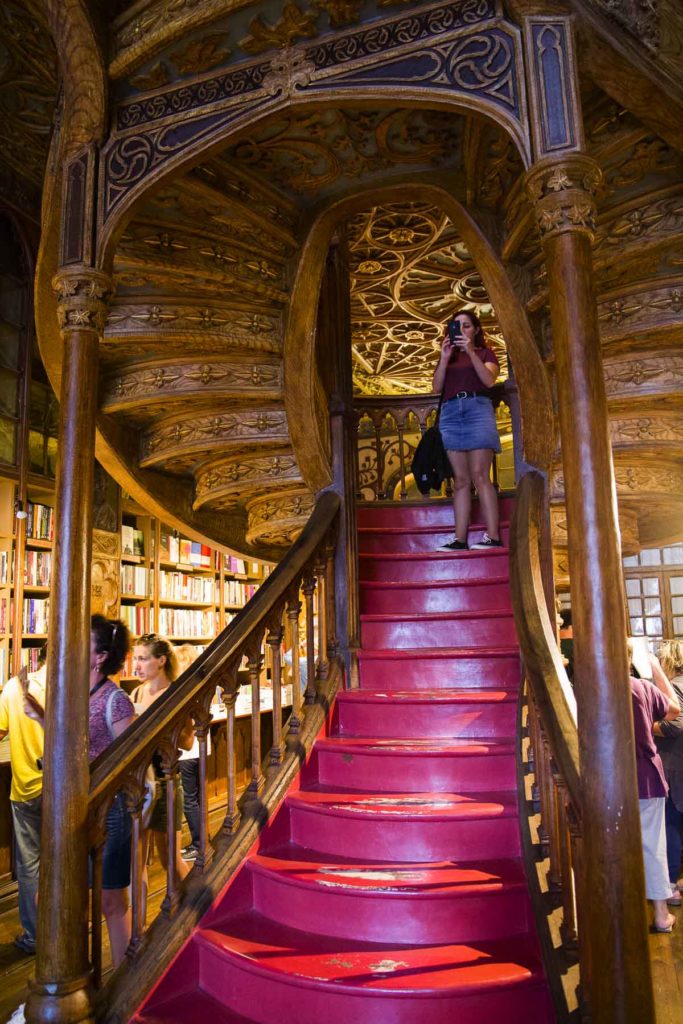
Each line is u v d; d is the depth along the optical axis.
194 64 2.72
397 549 4.73
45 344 3.96
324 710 3.62
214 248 3.63
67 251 2.80
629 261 3.21
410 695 3.61
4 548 5.46
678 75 2.31
